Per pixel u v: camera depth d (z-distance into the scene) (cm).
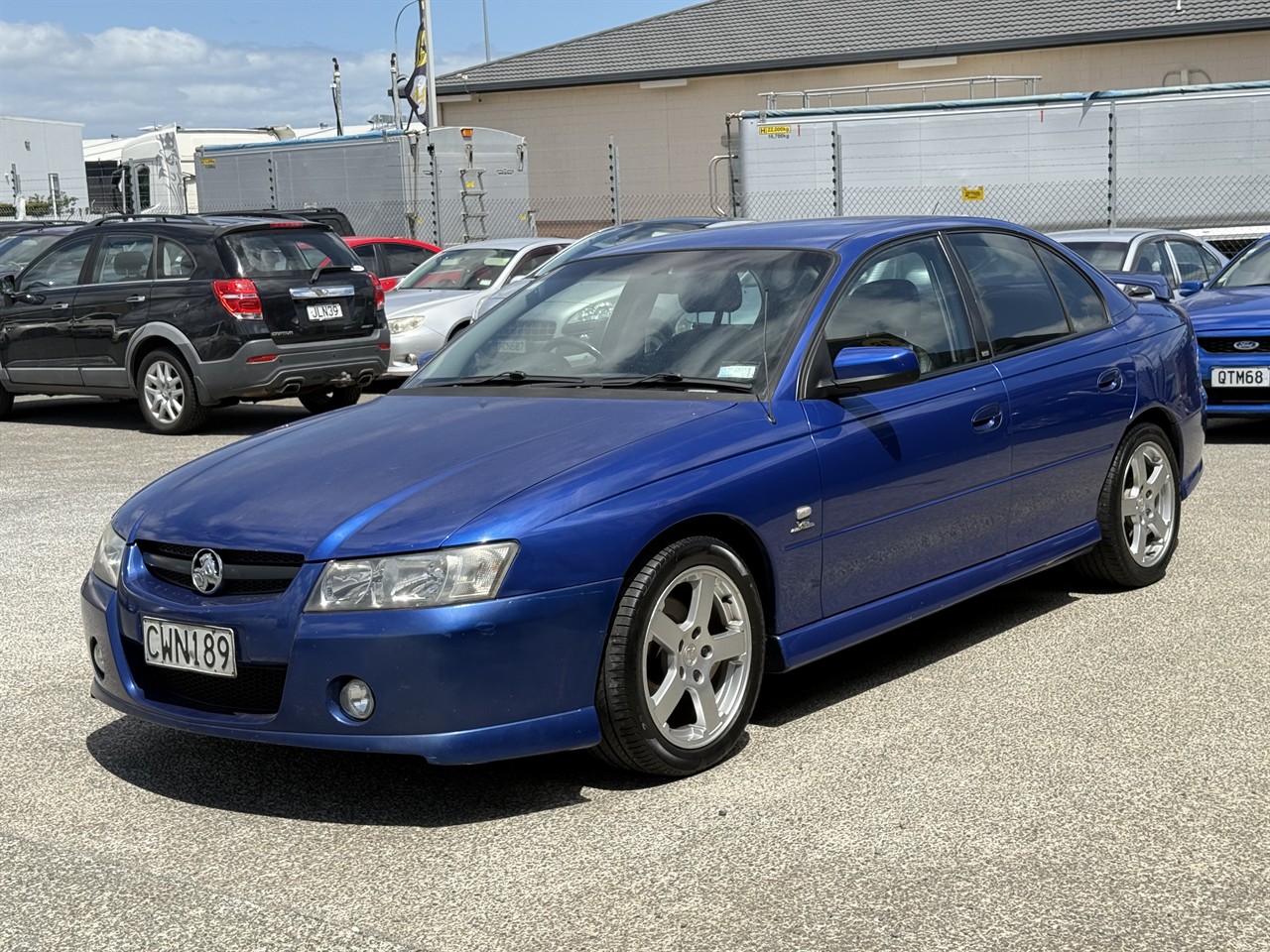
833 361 438
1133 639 512
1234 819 350
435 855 345
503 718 356
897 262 488
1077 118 1962
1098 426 542
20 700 484
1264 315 940
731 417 415
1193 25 2684
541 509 363
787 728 430
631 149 3116
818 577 429
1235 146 1914
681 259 502
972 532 486
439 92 3203
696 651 393
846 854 337
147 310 1164
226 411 1370
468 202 2281
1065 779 379
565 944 297
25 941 305
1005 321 518
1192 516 723
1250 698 442
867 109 2028
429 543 354
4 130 4909
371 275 1226
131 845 358
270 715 368
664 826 358
